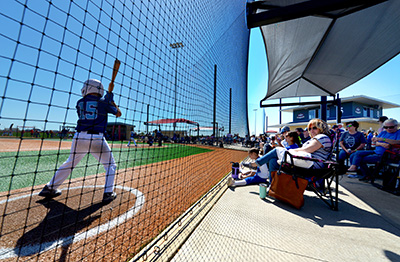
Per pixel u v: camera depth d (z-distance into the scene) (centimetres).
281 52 445
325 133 238
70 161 223
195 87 384
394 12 299
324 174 221
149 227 168
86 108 214
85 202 221
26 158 573
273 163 269
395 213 206
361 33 365
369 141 461
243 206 224
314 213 205
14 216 177
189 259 125
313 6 255
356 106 2130
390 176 296
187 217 188
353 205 231
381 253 132
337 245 142
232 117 844
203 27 423
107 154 224
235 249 136
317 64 493
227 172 453
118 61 224
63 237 147
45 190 222
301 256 128
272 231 164
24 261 118
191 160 645
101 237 150
